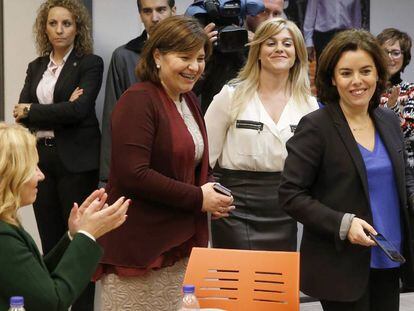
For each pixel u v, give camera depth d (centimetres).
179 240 247
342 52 232
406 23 505
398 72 434
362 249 224
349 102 233
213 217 263
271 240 329
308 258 232
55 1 384
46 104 376
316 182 235
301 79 341
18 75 429
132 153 238
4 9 425
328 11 476
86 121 390
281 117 331
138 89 246
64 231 398
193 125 262
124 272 242
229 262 229
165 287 250
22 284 172
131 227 243
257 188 329
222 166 336
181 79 249
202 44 248
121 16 433
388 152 233
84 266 185
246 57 379
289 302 221
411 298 483
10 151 177
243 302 225
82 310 394
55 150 382
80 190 388
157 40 248
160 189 238
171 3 395
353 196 227
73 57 388
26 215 432
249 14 383
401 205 231
